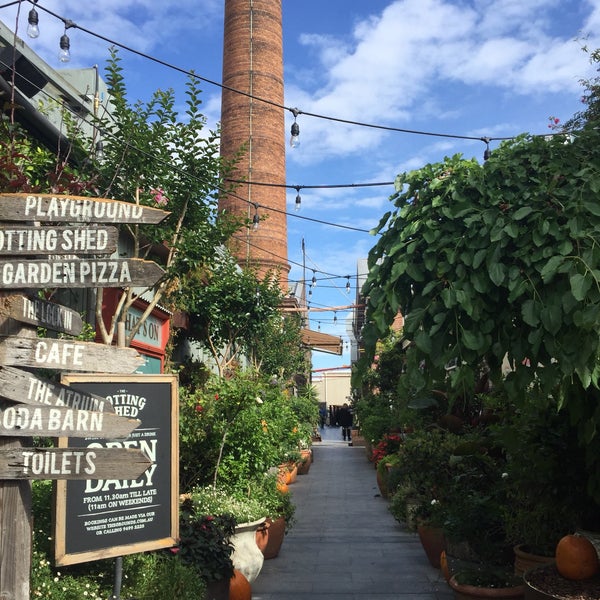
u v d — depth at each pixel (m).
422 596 6.67
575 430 5.45
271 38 36.00
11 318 3.10
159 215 3.37
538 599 4.43
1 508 3.08
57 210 3.27
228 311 13.84
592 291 3.30
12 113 5.43
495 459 7.42
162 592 4.48
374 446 15.44
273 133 35.22
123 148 7.56
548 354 3.71
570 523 5.62
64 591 4.02
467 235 3.73
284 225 34.94
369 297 4.03
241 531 6.66
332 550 8.83
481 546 6.32
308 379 29.88
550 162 3.96
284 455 12.99
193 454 7.86
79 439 4.42
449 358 3.63
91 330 7.24
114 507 4.35
